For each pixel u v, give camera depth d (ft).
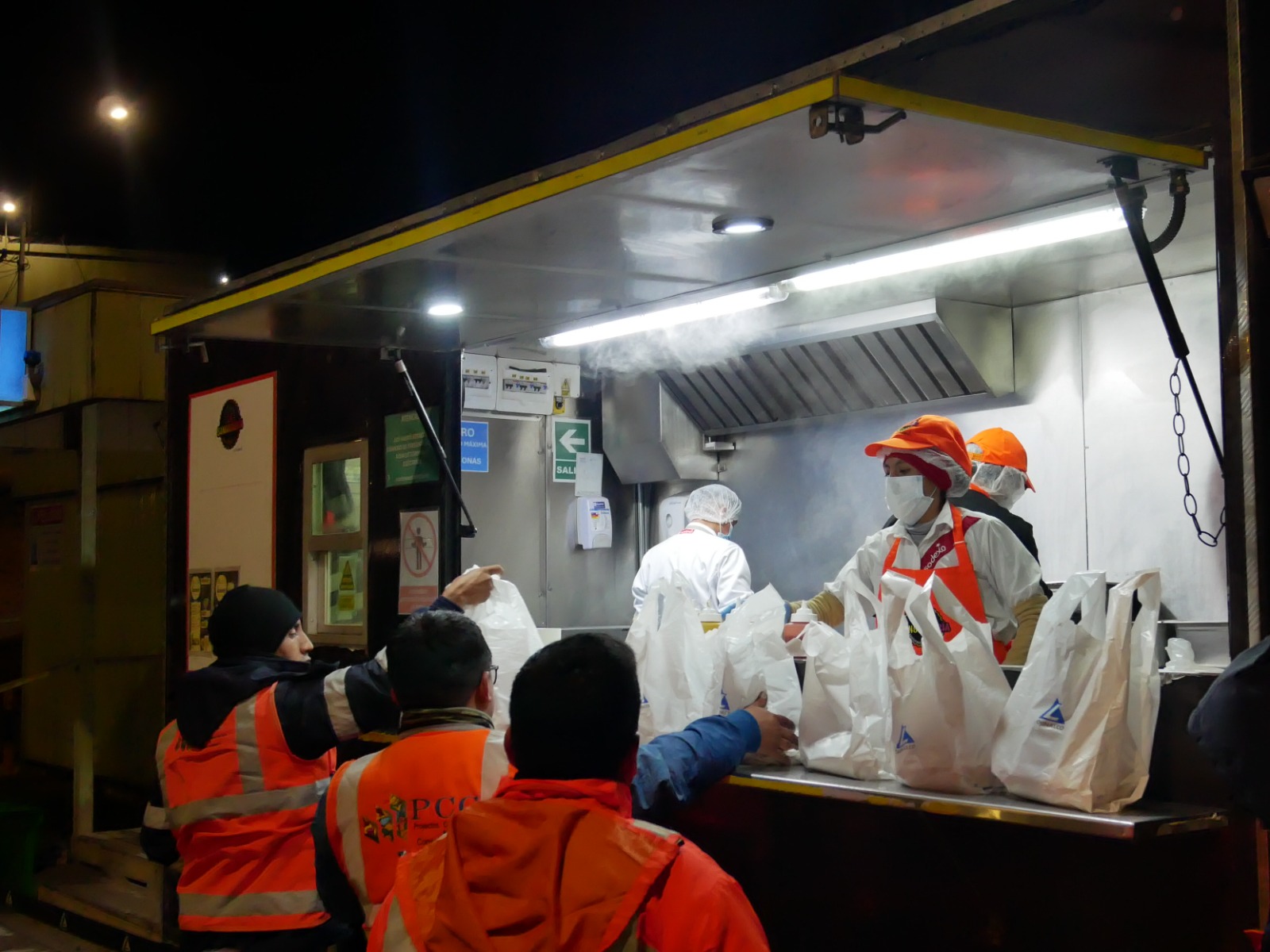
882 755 8.33
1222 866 7.19
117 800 21.88
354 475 15.44
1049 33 7.40
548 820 5.08
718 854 10.18
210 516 17.84
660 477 19.15
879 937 8.96
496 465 18.25
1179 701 7.50
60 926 18.34
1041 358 15.98
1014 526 12.34
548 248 10.76
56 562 23.45
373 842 7.39
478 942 4.82
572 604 19.03
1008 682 8.58
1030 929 8.11
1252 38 7.20
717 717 7.82
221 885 9.80
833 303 15.47
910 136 7.89
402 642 7.82
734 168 8.57
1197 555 14.51
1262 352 7.20
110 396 21.50
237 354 17.49
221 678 9.92
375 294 12.48
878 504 17.17
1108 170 8.78
